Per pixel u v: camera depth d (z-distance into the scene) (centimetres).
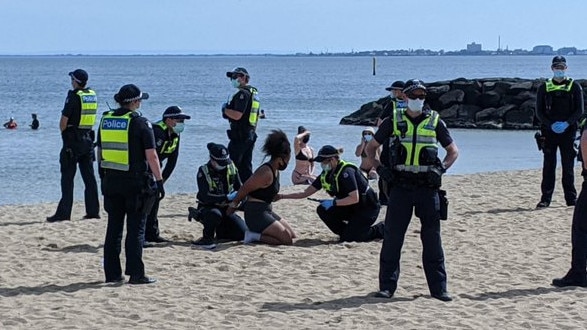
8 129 3647
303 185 1788
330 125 4212
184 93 7919
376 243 1137
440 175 834
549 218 1334
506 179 1870
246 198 1139
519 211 1409
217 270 980
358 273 970
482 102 4350
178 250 1088
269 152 1132
